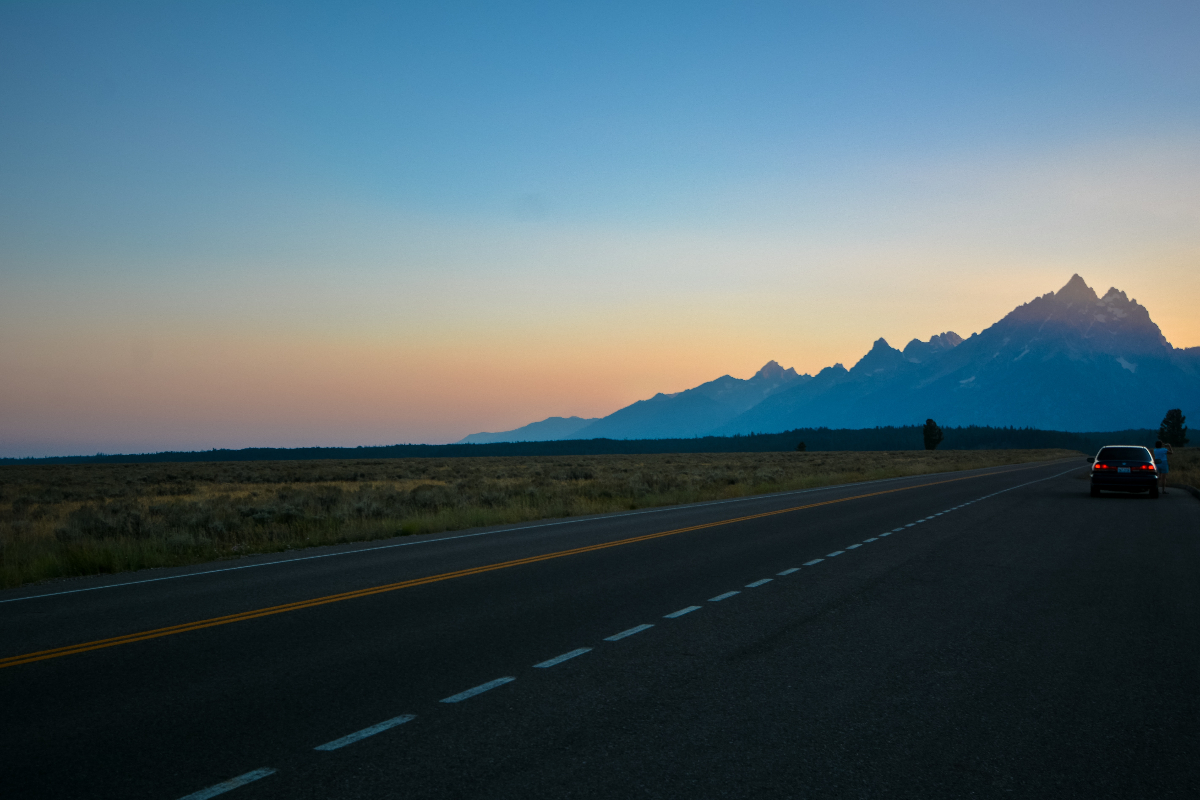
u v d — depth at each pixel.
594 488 31.78
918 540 15.55
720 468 61.53
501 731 5.04
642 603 9.32
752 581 10.86
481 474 53.50
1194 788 4.25
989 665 6.64
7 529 17.81
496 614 8.70
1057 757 4.66
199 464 87.50
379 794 4.12
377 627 8.08
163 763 4.53
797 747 4.79
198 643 7.43
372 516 21.61
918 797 4.11
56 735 4.99
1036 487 34.34
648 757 4.62
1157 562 12.68
